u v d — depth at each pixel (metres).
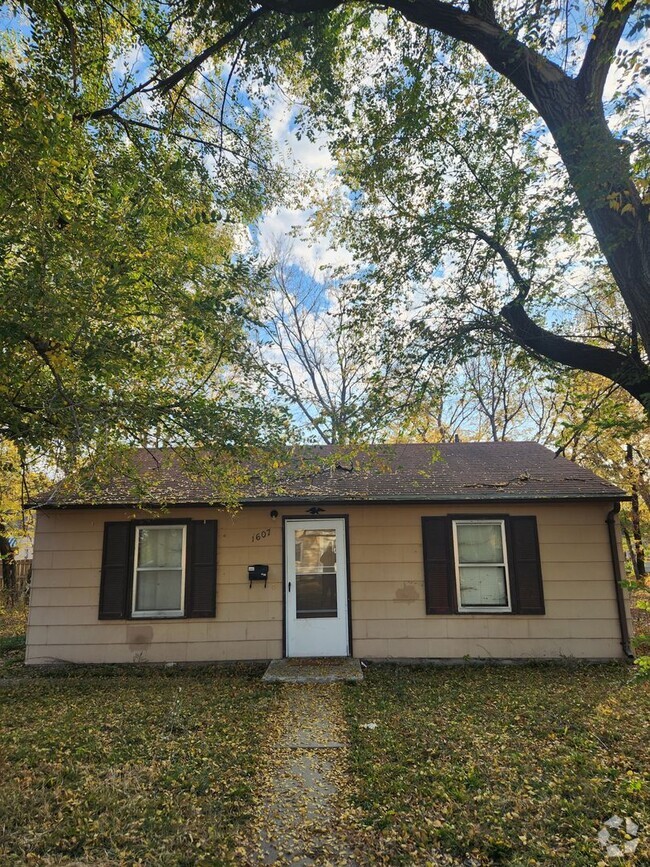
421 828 3.51
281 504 8.47
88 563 8.52
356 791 4.04
